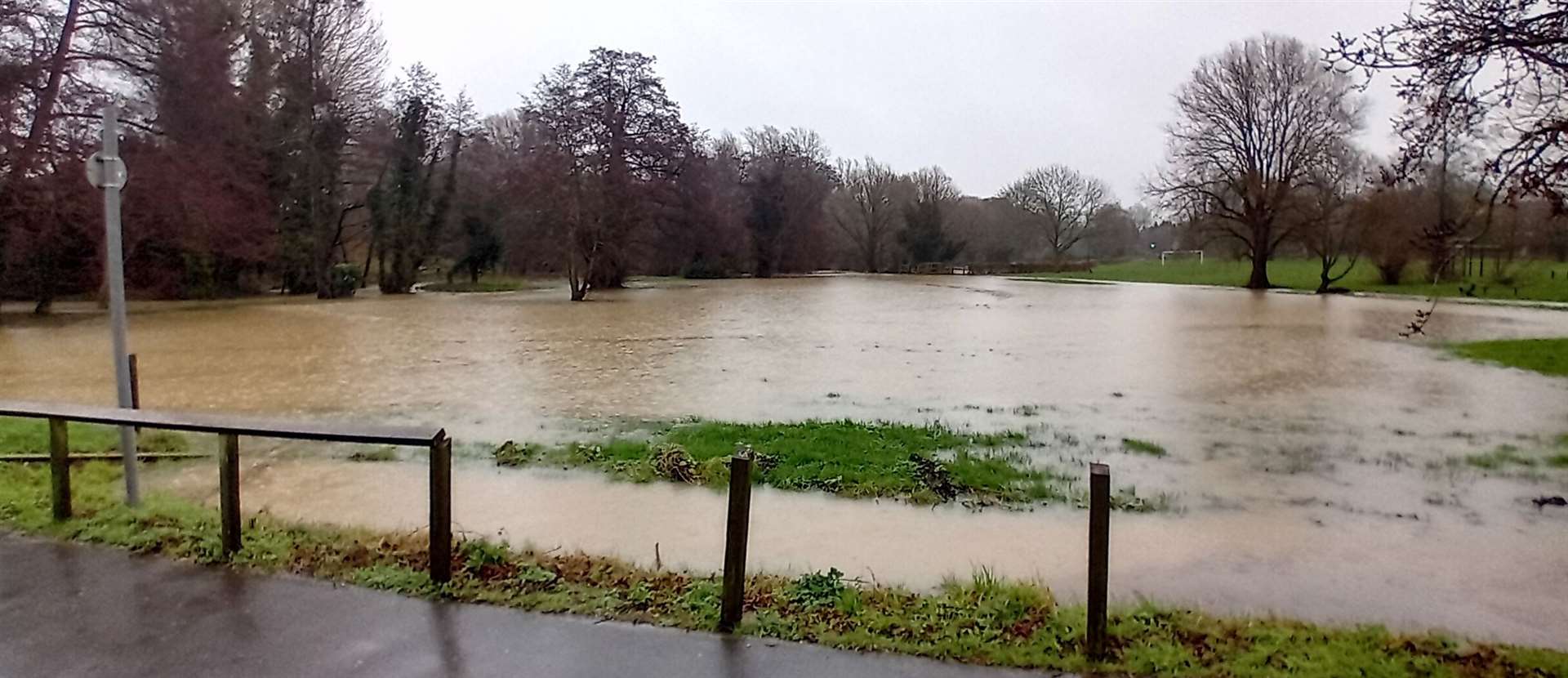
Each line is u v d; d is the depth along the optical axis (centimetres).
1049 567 686
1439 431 1249
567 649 433
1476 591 643
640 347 2284
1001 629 466
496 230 5762
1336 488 942
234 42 3825
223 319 3153
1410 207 3316
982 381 1712
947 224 8862
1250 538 765
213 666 415
